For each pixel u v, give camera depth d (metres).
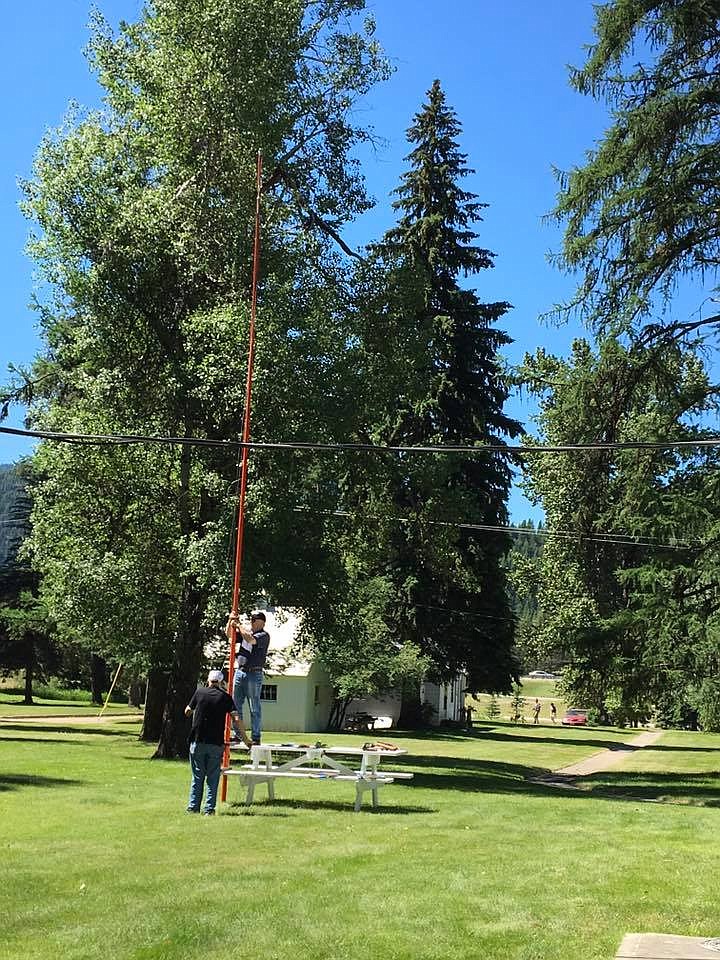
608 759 37.53
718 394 22.39
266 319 20.91
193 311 23.00
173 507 24.12
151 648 25.05
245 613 21.66
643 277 21.81
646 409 22.75
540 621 52.62
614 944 7.01
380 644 43.16
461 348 45.00
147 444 23.75
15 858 9.48
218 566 20.78
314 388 20.81
